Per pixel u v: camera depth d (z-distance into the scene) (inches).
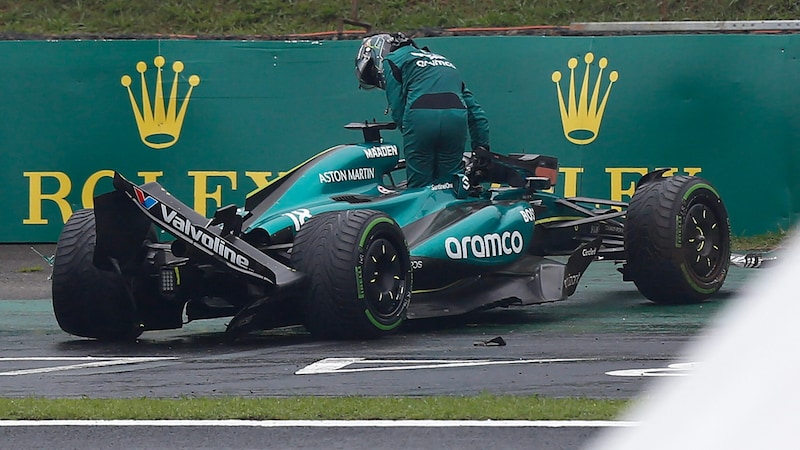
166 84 1658.5
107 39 1763.0
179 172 1660.9
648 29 1915.6
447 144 1165.7
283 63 1664.6
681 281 1216.2
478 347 1000.9
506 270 1184.8
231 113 1663.4
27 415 744.3
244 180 1663.4
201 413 743.1
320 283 1005.2
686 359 924.6
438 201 1167.6
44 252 1636.3
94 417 738.8
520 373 872.3
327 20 2180.1
